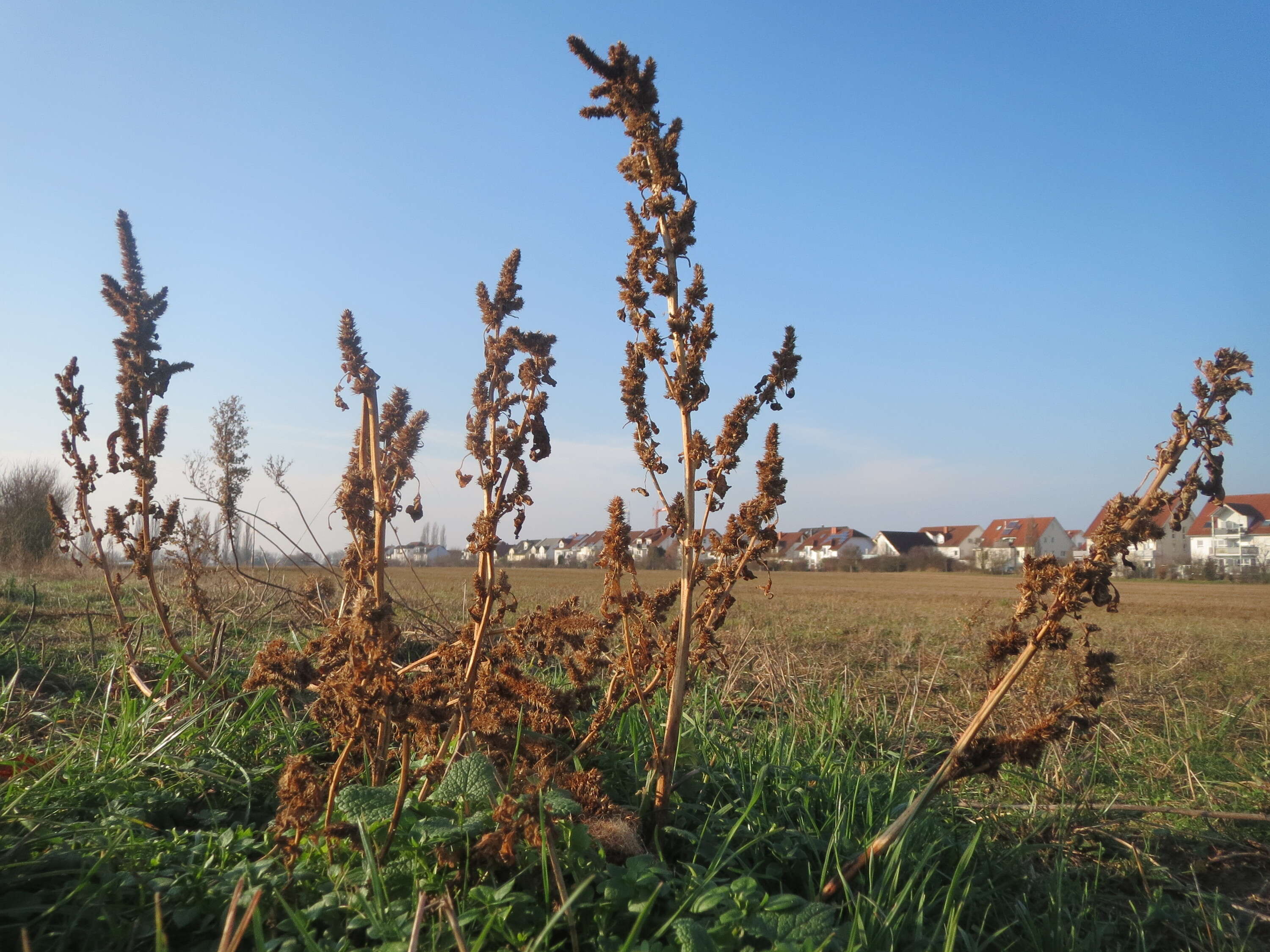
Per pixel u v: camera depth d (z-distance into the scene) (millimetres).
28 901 2342
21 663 5801
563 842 2510
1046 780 4359
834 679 7730
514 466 2996
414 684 2977
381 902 2223
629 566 3311
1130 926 3084
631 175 3018
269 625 6945
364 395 3518
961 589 45000
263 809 3451
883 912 2637
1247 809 4297
